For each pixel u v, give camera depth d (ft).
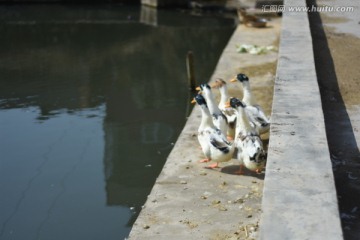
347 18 57.77
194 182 28.40
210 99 32.94
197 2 101.09
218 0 101.60
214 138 29.58
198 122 37.06
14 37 84.99
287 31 42.22
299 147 20.68
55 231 31.14
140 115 51.52
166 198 26.78
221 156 29.04
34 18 97.19
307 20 46.68
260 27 72.33
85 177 38.27
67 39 83.82
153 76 64.59
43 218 32.60
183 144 33.50
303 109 24.94
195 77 61.16
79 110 53.16
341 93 33.71
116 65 69.67
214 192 27.22
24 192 36.04
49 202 34.65
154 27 91.09
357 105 31.48
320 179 18.12
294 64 32.78
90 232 30.86
